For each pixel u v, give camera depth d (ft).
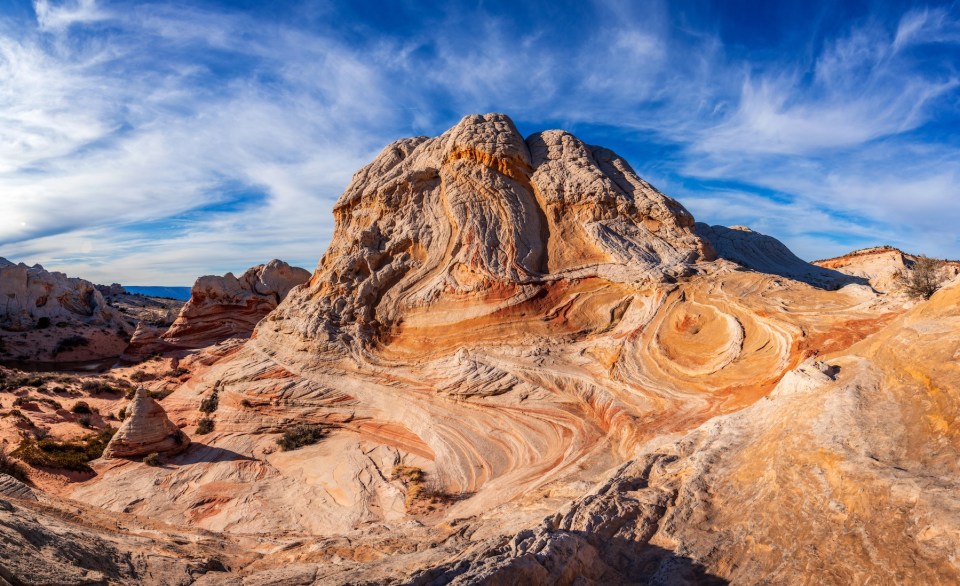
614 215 104.83
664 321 81.10
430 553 31.17
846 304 69.31
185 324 151.02
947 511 22.67
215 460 76.59
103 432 86.94
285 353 105.60
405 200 117.39
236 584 26.20
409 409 81.76
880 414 30.71
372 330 102.58
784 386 40.68
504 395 77.56
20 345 147.64
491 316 93.25
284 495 65.10
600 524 30.99
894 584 21.83
